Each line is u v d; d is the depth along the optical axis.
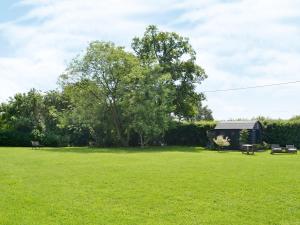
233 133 59.88
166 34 69.69
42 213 14.68
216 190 19.19
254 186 20.28
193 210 15.38
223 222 13.80
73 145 67.88
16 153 43.22
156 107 59.06
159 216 14.51
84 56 60.28
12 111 71.81
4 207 15.50
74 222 13.59
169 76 60.94
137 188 19.66
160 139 67.12
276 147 48.81
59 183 21.14
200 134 65.62
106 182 21.44
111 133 63.78
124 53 60.91
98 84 60.94
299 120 59.06
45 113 71.69
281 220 14.06
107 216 14.41
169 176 23.67
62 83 61.12
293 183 21.20
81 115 60.97
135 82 60.72
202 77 70.12
